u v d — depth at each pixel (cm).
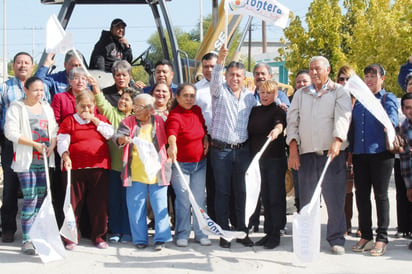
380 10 1578
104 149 498
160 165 491
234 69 500
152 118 506
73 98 516
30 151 478
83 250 495
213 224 458
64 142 481
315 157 484
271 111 498
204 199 519
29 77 500
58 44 493
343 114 464
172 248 505
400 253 487
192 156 502
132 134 495
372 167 485
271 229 513
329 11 1827
